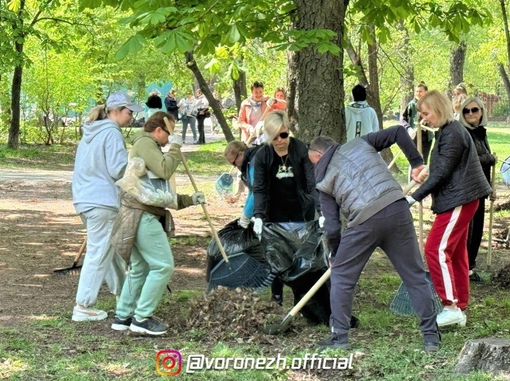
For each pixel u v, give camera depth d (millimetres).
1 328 9328
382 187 8203
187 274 13000
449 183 9297
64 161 34156
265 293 11305
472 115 12234
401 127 8414
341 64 11586
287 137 9422
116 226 9016
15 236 16375
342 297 8383
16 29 27734
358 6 13703
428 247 9469
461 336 9039
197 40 11352
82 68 39281
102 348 8547
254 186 9562
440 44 37188
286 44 10789
